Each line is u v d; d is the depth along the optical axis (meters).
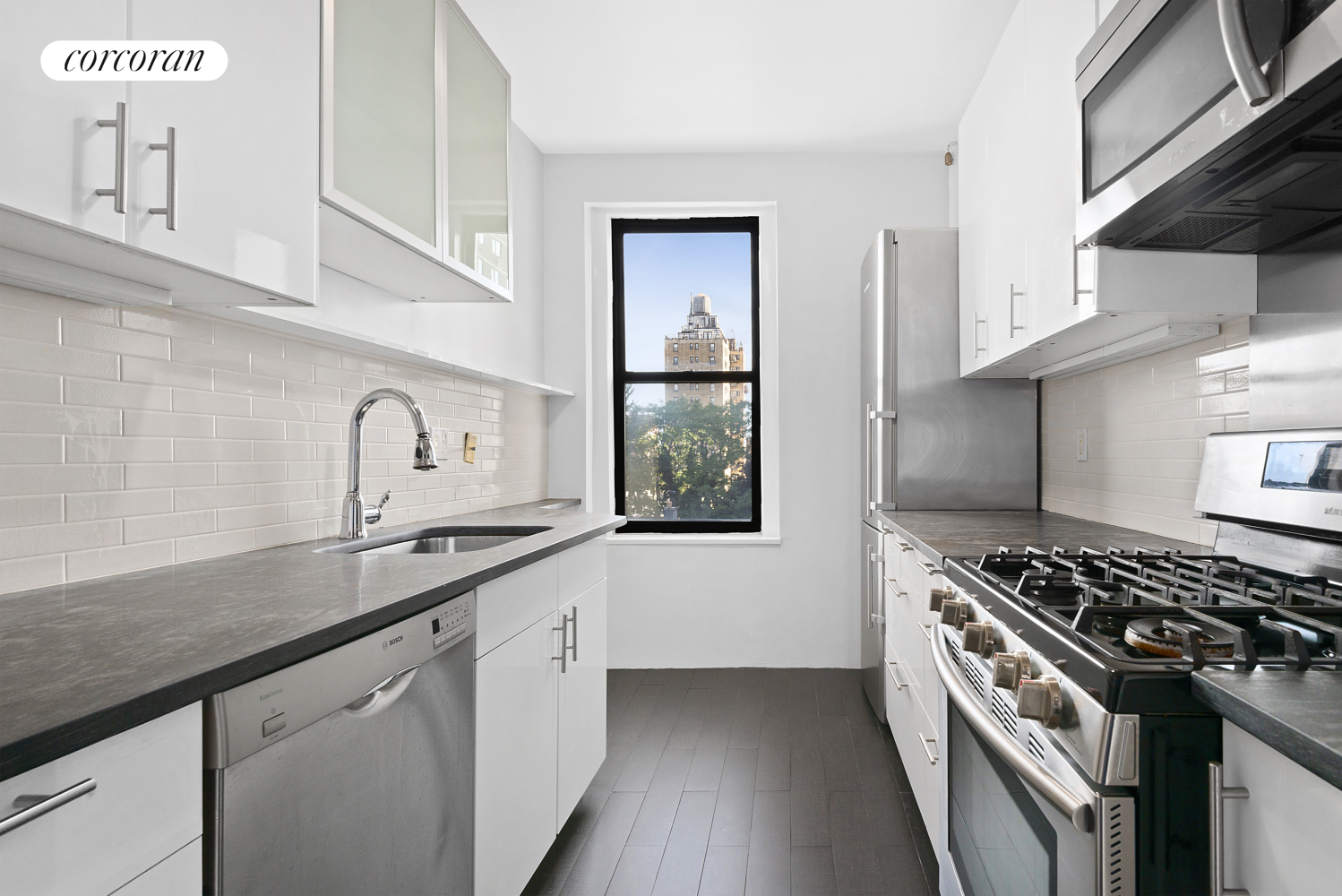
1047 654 0.94
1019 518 2.48
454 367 2.32
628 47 2.63
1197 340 1.76
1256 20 0.89
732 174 3.58
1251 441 1.47
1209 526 1.71
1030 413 2.78
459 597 1.26
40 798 0.55
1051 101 1.74
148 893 0.64
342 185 1.42
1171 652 0.82
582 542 1.98
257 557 1.48
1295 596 1.05
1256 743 0.66
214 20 1.07
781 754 2.50
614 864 1.84
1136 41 1.22
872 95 2.98
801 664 3.53
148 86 0.95
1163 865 0.73
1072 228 1.62
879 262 2.84
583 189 3.62
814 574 3.53
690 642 3.57
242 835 0.75
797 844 1.92
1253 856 0.66
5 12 0.78
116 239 0.90
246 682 0.76
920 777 1.87
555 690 1.81
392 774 1.05
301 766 0.85
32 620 0.91
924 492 2.79
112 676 0.68
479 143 2.07
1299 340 1.38
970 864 1.31
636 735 2.68
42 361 1.14
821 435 3.53
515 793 1.53
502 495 3.03
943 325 2.79
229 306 1.33
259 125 1.17
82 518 1.21
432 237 1.78
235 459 1.55
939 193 3.50
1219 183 1.12
